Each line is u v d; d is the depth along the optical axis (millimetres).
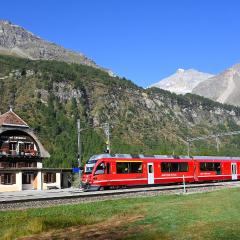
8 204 30328
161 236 18375
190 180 51719
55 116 174125
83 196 34719
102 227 23438
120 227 22547
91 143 142000
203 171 53625
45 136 151125
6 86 181000
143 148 164250
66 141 146625
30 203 31484
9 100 171500
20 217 27531
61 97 192875
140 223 22578
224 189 39062
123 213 27672
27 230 24000
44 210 30047
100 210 29750
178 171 50281
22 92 181375
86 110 196000
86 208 30906
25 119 159250
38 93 183750
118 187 44594
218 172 56000
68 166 100375
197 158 53344
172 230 19234
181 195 37375
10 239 22359
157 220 22406
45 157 73875
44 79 195750
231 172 58250
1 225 25500
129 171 45156
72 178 74125
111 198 36156
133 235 19672
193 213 22953
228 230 17688
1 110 161250
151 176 47125
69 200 33594
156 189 40344
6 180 64188
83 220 26406
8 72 196500
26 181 67125
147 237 18688
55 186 69375
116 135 180875
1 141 69750
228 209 23141
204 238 16828
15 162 70062
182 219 21469
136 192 38156
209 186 45312
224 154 105938
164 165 48781
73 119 179625
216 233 17391
